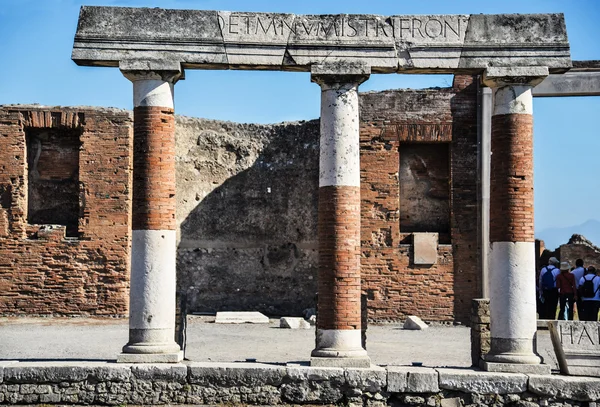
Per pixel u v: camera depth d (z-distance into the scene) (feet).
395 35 53.42
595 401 49.39
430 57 53.31
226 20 53.06
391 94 87.40
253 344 69.21
